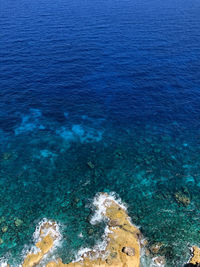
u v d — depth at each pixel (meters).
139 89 62.84
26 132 50.19
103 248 31.52
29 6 130.50
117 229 33.53
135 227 34.41
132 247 31.41
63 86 63.31
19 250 31.70
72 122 53.00
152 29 98.75
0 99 57.88
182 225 34.84
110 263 29.89
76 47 81.94
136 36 91.69
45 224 34.28
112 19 110.31
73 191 39.09
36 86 62.78
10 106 56.25
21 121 52.69
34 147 46.94
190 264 30.55
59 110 56.06
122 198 38.19
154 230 34.16
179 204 37.50
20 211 36.12
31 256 30.81
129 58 76.38
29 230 33.81
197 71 70.25
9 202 37.28
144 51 80.69
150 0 155.38
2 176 41.12
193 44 85.81
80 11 122.56
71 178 41.22
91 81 65.50
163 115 55.03
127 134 50.41
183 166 43.72
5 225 34.31
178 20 110.25
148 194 38.88
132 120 53.78
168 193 39.09
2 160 43.97
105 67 71.62
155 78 67.12
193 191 39.47
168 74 68.88
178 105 57.75
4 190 38.97
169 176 41.88
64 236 33.00
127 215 35.88
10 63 71.12
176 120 53.75
